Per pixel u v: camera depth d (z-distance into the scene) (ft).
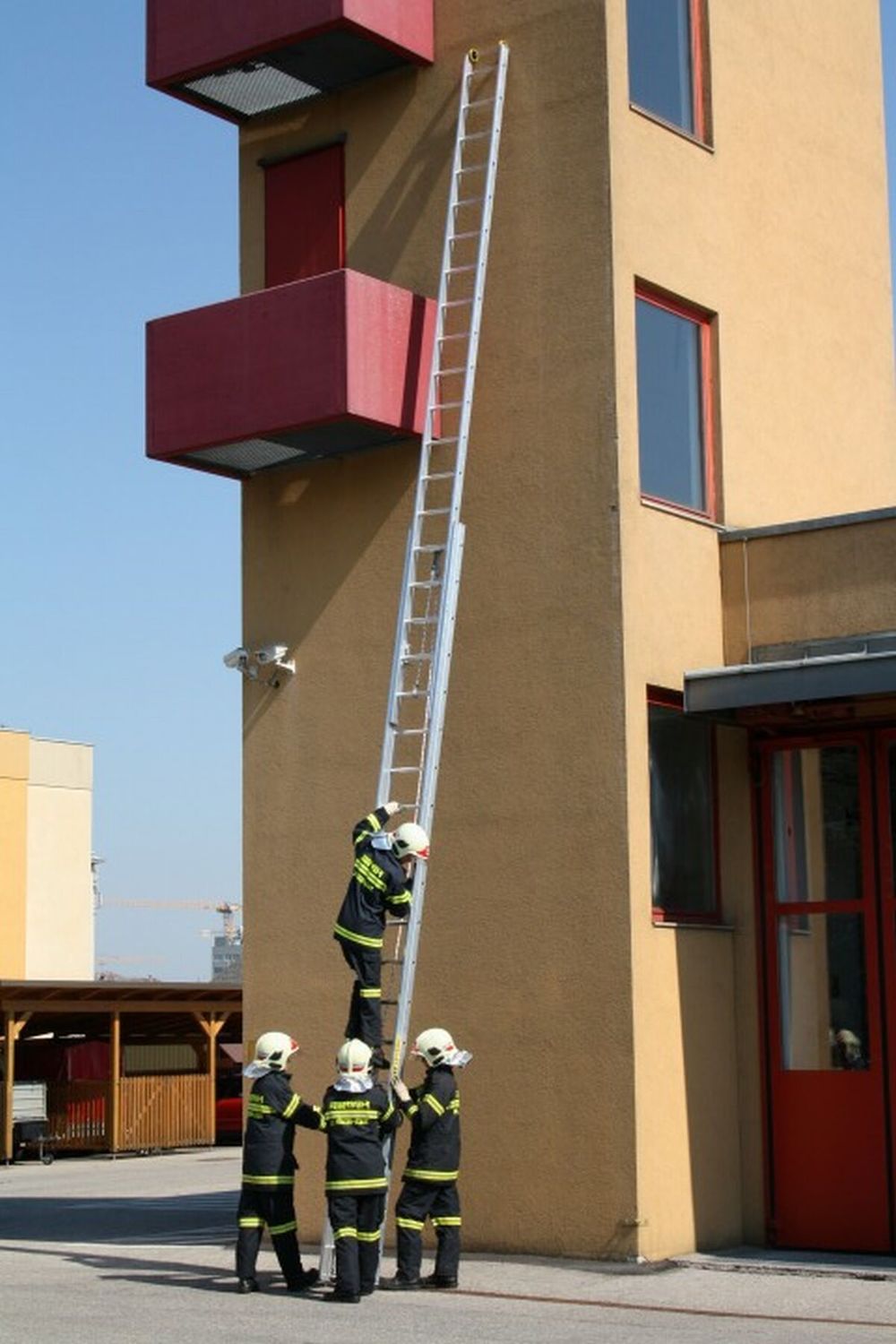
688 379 50.06
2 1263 46.98
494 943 46.75
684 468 49.44
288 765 51.31
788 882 48.01
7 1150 101.40
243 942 51.47
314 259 52.39
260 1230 41.14
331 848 50.19
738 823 48.42
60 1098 107.45
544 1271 43.09
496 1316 37.09
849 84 58.13
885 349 58.75
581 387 46.96
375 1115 40.01
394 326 48.78
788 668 44.45
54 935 147.64
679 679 47.44
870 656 43.21
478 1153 46.29
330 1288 41.14
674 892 46.96
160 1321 36.58
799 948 47.60
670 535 47.75
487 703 47.67
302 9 48.57
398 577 49.98
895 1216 45.29
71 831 150.51
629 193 47.57
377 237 51.11
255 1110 41.39
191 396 50.39
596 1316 37.09
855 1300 38.99
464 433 46.55
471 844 47.50
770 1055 47.50
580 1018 45.11
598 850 45.34
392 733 46.19
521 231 48.34
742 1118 47.50
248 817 51.93
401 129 50.98
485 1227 45.91
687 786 47.91
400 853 42.34
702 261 50.19
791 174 54.70
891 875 46.57
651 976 45.03
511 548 47.73
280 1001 50.55
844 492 55.67
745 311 51.85
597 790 45.55
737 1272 42.65
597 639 45.98
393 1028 47.60
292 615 51.90
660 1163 44.55
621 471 46.16
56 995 104.58
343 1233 39.24
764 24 54.19
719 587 49.47
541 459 47.44
